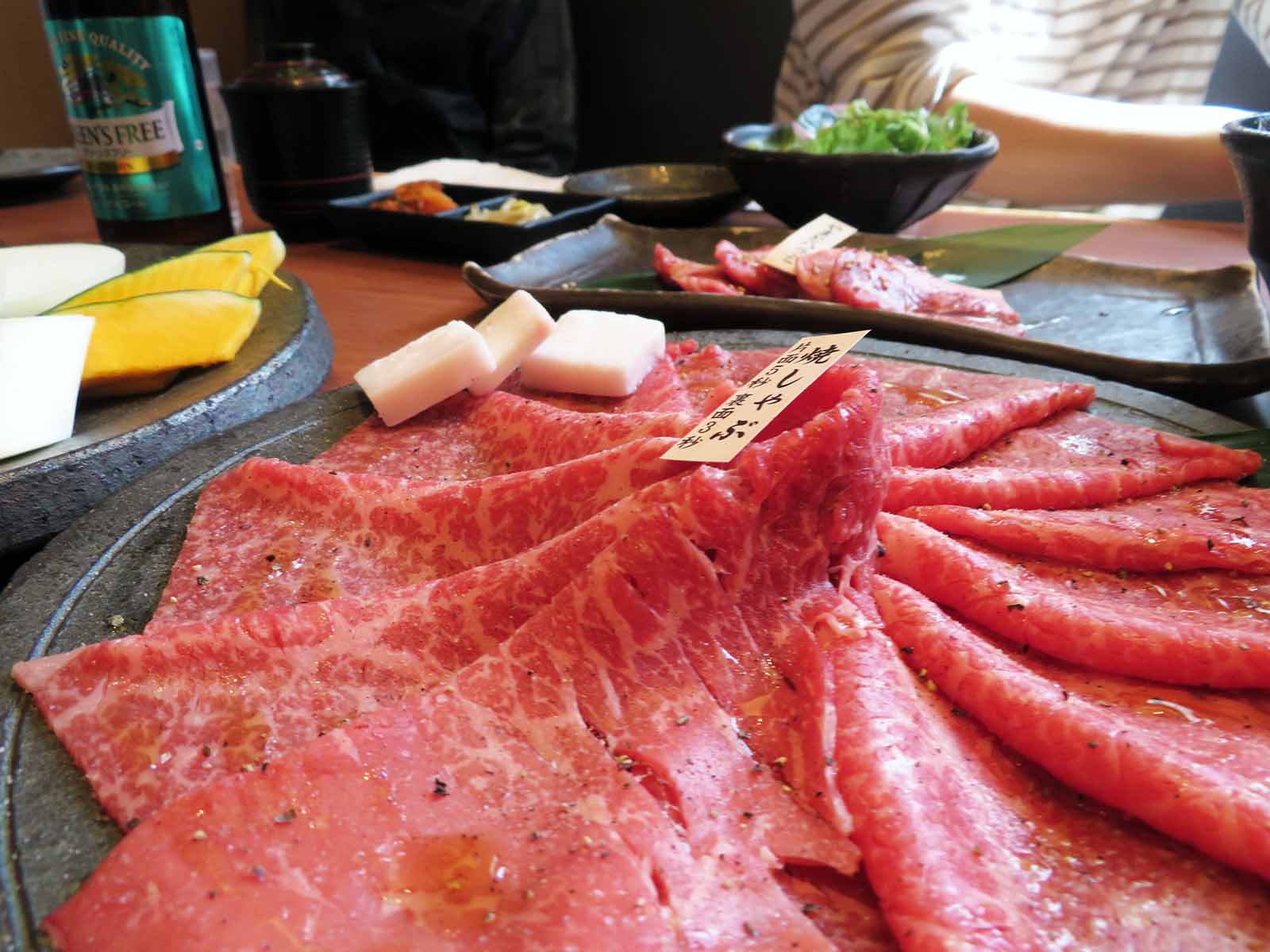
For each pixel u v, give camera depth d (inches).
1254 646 6.9
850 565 7.5
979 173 19.7
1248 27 27.6
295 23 35.7
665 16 40.3
